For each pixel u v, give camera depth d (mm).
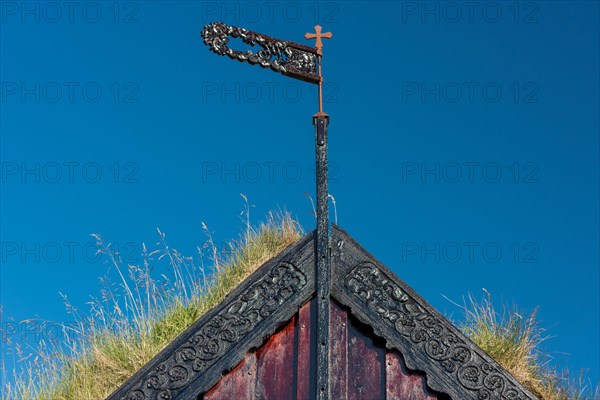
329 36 11117
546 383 14438
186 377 9938
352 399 9875
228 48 10664
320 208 10547
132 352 16281
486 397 9820
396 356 10055
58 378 16359
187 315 17062
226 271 18266
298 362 10039
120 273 17266
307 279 10328
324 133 10773
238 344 10055
